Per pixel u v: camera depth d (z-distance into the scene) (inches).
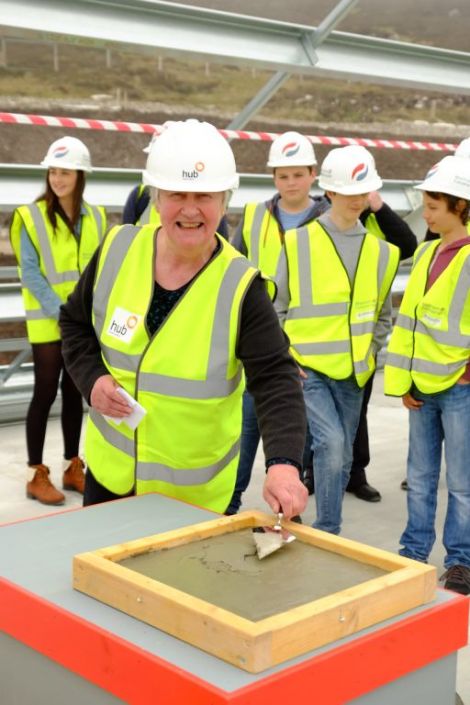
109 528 80.3
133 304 92.5
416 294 155.7
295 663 57.8
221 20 208.2
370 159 164.7
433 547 176.4
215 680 55.6
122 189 246.1
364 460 202.8
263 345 89.5
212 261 90.9
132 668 59.4
